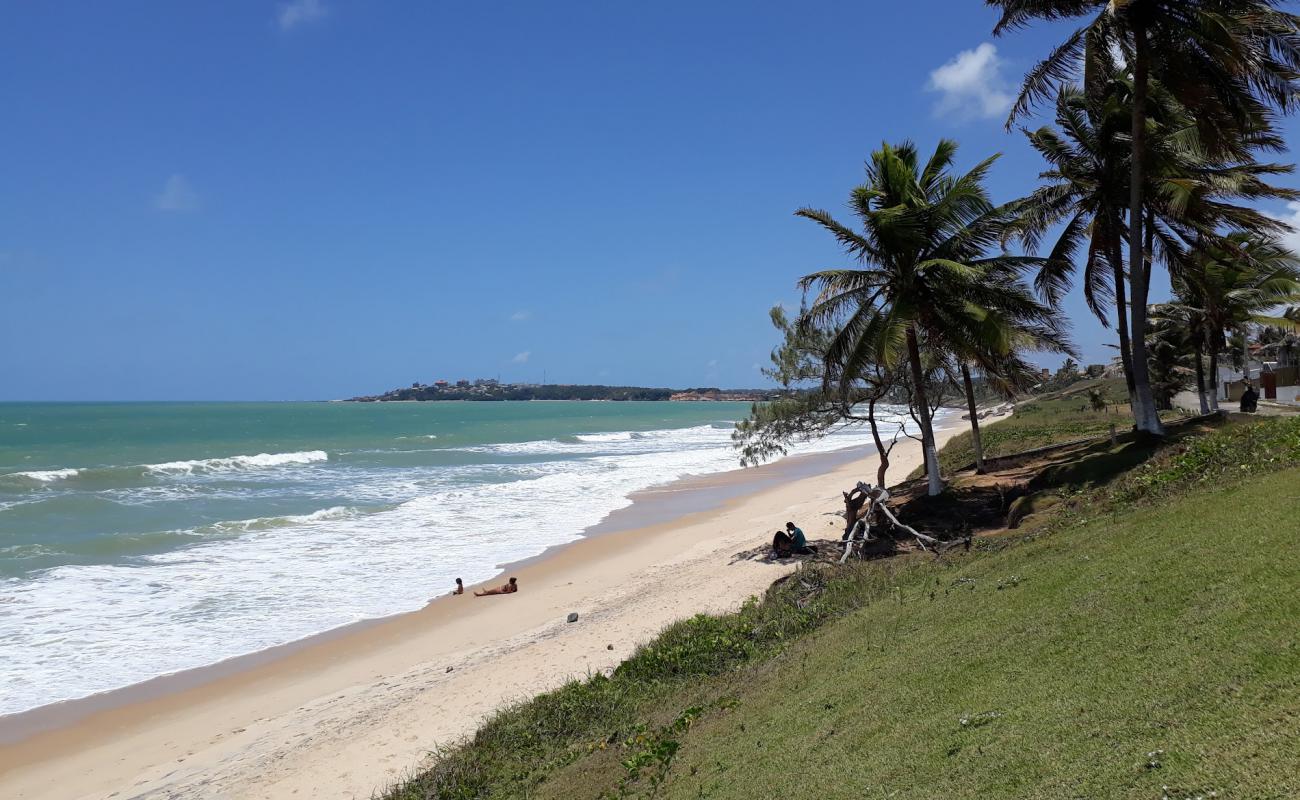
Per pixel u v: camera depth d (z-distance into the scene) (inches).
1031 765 195.8
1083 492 633.6
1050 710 221.3
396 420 4763.8
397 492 1428.4
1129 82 806.5
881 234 753.0
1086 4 732.7
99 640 645.3
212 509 1227.9
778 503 1237.1
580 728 419.8
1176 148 776.3
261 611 724.7
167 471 1702.8
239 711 526.6
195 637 657.6
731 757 291.0
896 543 708.7
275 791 404.2
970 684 264.4
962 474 978.7
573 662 558.9
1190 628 235.6
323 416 5502.0
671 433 3331.7
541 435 3129.9
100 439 2807.6
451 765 391.2
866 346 772.0
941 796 198.5
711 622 550.6
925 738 237.0
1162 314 1286.9
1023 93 728.3
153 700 541.0
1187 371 1754.4
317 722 491.5
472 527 1103.0
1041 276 904.9
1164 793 162.1
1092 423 1478.8
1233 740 170.9
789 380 882.8
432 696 518.3
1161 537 342.0
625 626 629.3
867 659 341.7
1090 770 182.4
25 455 2130.9
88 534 1018.1
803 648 420.8
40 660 602.9
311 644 647.1
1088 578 324.2
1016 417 2185.0
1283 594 231.3
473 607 739.4
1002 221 808.9
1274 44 666.2
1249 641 211.6
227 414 5876.0
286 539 1013.8
